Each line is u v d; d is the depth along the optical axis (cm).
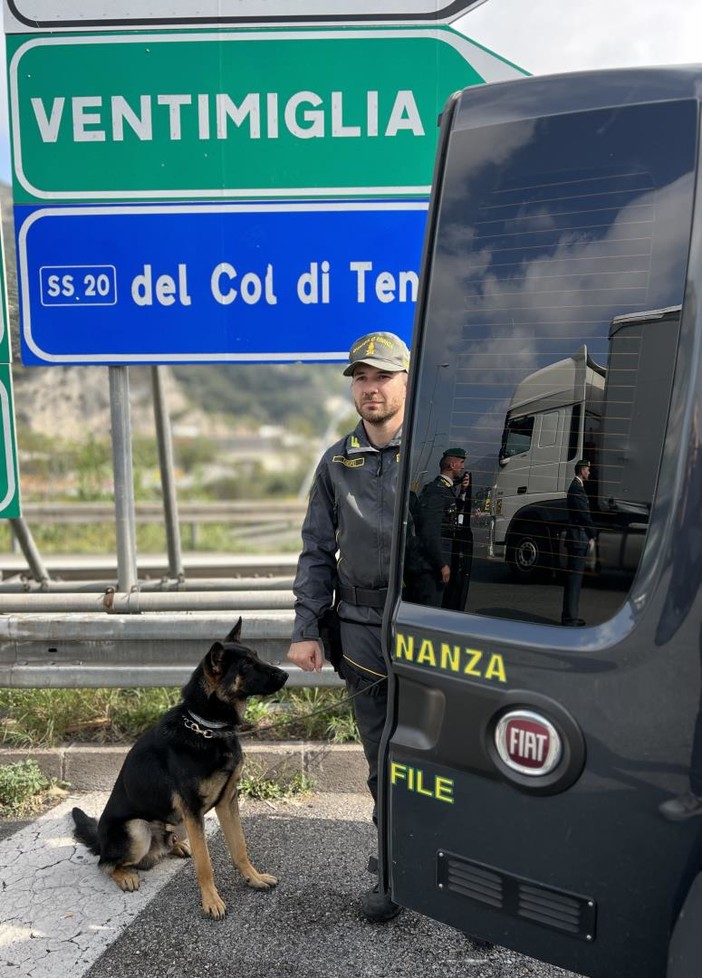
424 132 406
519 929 180
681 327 162
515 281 184
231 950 272
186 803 293
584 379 174
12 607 418
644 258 168
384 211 412
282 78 403
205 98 405
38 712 419
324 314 418
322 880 313
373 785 298
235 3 398
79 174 410
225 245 414
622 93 173
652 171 168
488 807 182
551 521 175
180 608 416
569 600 172
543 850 175
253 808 369
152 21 400
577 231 177
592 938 170
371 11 398
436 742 192
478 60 401
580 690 168
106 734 411
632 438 167
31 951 272
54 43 402
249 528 1634
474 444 189
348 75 403
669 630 159
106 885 311
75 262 415
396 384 277
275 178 410
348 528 283
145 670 400
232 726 298
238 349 419
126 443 429
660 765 161
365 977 259
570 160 178
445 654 189
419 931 282
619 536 166
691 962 149
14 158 409
